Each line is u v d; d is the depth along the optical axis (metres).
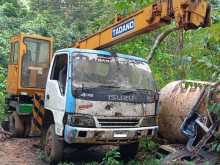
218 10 9.68
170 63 12.43
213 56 7.72
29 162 8.74
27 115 11.62
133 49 12.31
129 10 12.16
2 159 8.97
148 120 8.28
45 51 12.03
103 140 7.84
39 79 11.87
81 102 7.69
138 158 8.96
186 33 11.88
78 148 9.09
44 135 9.18
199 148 7.41
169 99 9.13
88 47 9.66
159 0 7.50
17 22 28.88
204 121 7.68
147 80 8.68
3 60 22.47
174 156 7.48
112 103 7.87
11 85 12.26
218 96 7.36
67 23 32.53
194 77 10.20
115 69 8.48
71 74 7.99
